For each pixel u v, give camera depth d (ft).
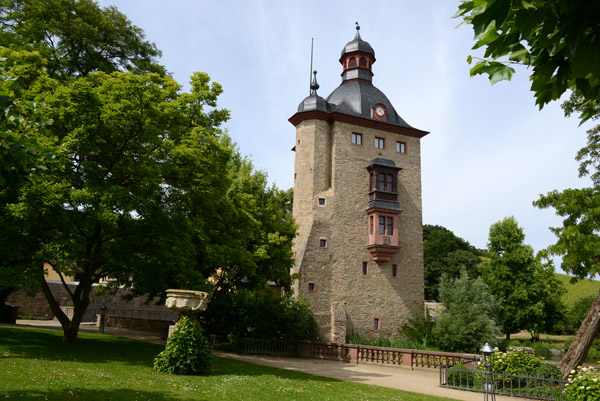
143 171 46.19
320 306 104.01
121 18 80.94
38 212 42.78
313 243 107.45
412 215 119.55
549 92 11.12
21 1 72.28
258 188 88.38
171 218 51.49
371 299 109.09
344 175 114.42
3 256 42.75
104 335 75.31
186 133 52.85
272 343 75.15
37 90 45.60
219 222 60.95
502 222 150.10
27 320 107.24
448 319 94.48
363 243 112.27
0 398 21.67
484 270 154.51
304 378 44.09
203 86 58.23
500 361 44.73
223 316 84.12
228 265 73.97
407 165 122.52
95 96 44.09
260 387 33.91
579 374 38.24
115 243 48.73
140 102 47.39
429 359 61.93
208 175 51.72
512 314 141.69
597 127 67.31
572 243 58.18
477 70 10.87
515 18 9.05
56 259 43.65
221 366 45.83
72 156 45.80
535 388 39.37
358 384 43.45
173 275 53.72
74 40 74.23
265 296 81.92
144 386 29.22
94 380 29.63
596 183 68.49
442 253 203.62
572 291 216.95
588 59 8.93
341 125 116.98
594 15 8.67
